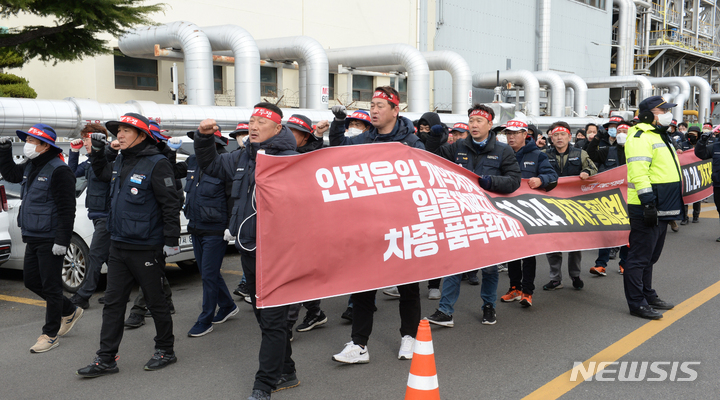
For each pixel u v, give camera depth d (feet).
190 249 22.52
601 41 139.23
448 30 98.63
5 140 15.62
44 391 12.87
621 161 26.37
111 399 12.47
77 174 21.50
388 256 13.23
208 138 13.07
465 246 14.64
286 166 12.13
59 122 35.94
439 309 17.54
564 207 18.78
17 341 16.26
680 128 49.37
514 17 112.37
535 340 16.11
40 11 35.42
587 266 26.32
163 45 54.29
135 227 13.32
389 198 13.48
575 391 12.66
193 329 16.76
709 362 14.24
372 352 15.33
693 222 39.42
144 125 13.37
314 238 12.23
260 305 11.64
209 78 52.80
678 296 20.44
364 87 87.97
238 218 12.32
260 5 70.13
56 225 15.01
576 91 103.71
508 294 20.35
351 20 82.53
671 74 172.76
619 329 16.98
